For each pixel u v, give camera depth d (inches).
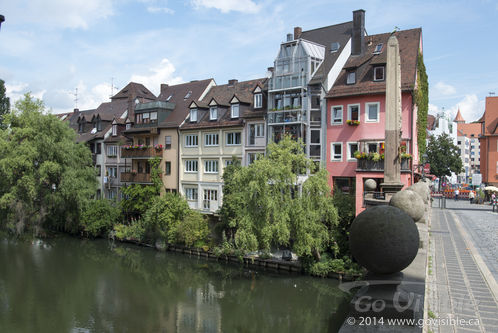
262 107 1371.8
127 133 1795.0
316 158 1243.8
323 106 1234.0
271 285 975.6
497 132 2047.2
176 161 1606.8
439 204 1519.4
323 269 978.1
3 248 1434.5
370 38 1354.6
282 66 1312.7
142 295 964.6
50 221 1689.2
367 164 1083.9
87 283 1059.3
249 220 956.0
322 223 1002.7
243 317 810.8
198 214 1328.7
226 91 1652.3
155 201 1376.7
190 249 1314.0
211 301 911.0
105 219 1590.8
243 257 1151.0
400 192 599.2
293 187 1002.7
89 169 1646.2
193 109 1563.7
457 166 2235.5
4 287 1015.6
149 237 1453.0
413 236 262.1
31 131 1411.2
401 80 1127.6
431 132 2603.3
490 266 520.1
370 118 1154.0
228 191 1259.2
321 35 1451.8
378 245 261.9
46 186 1508.4
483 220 1017.5
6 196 1373.0
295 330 741.9
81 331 758.5
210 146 1486.2
